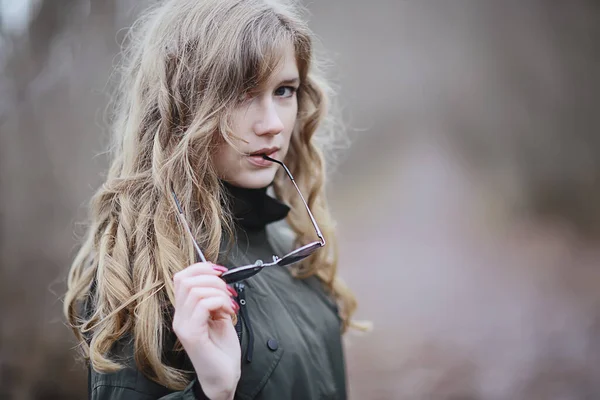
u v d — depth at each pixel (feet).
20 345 12.82
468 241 27.76
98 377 4.07
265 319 4.52
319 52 6.03
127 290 4.12
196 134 4.29
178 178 4.34
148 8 5.52
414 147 35.14
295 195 5.77
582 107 33.96
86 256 4.91
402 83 36.65
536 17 34.73
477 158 34.58
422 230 29.43
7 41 15.25
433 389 14.80
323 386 4.77
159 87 4.53
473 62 35.76
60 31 15.69
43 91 15.55
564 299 20.38
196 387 3.73
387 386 15.06
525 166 33.88
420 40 36.76
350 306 5.99
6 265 14.26
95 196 4.67
